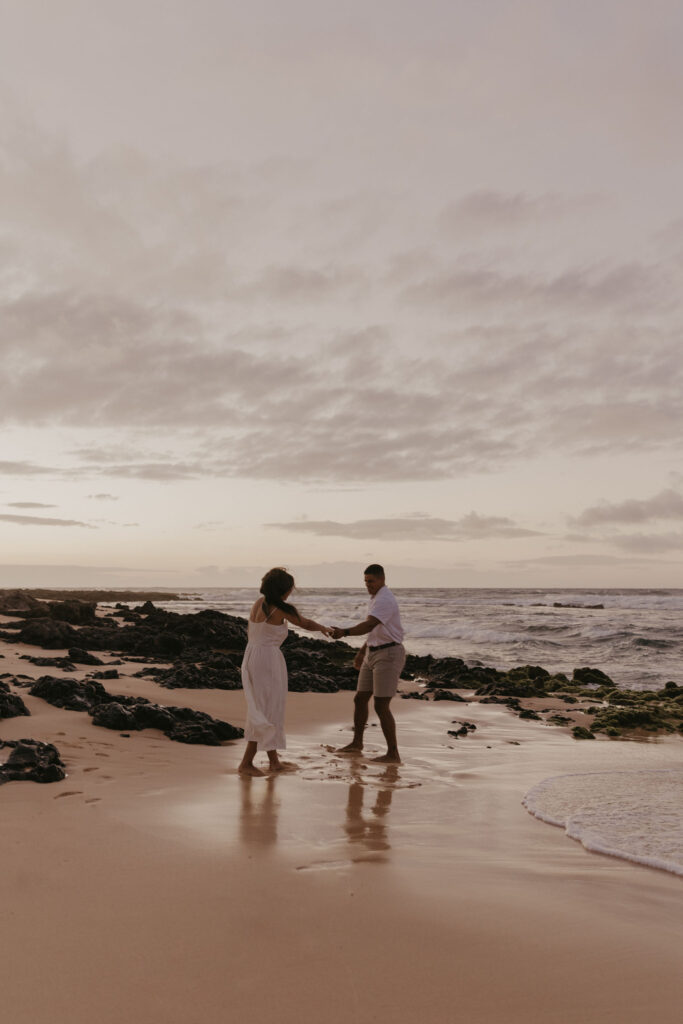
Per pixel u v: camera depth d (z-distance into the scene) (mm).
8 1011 2066
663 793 5457
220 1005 2158
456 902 3092
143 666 12625
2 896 2871
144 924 2691
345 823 4336
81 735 6250
